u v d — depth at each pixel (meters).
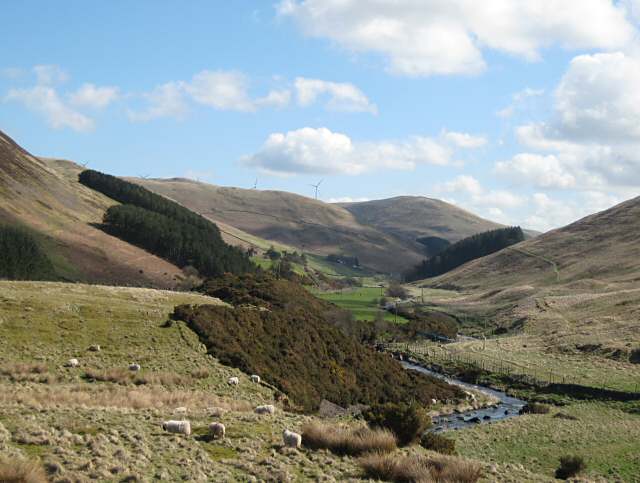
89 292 67.94
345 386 60.97
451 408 68.50
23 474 14.18
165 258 192.25
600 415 65.88
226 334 57.06
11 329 47.69
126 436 20.06
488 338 139.88
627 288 165.62
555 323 135.75
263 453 20.66
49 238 168.50
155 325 55.53
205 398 36.56
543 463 43.94
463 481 19.62
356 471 19.89
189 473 17.08
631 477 40.59
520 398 80.31
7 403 26.02
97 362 44.59
